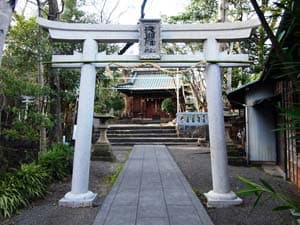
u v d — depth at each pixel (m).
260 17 1.66
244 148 9.22
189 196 4.96
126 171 7.25
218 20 10.35
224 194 4.56
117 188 5.54
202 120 12.86
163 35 4.77
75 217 4.04
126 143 13.89
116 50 10.14
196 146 13.15
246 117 8.94
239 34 4.66
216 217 4.04
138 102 23.89
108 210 4.22
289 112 1.58
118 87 19.64
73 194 4.60
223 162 4.65
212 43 4.70
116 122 20.28
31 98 6.40
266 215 4.07
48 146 7.25
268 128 8.81
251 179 6.65
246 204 4.58
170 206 4.40
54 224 3.78
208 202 4.50
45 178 5.52
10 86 5.45
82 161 4.66
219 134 4.68
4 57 6.54
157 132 15.23
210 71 4.75
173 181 6.13
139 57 4.71
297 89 1.66
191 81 14.76
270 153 8.74
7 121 6.07
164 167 7.82
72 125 10.73
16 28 6.54
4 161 5.35
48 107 7.62
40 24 4.61
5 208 4.04
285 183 6.34
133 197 4.91
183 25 4.74
